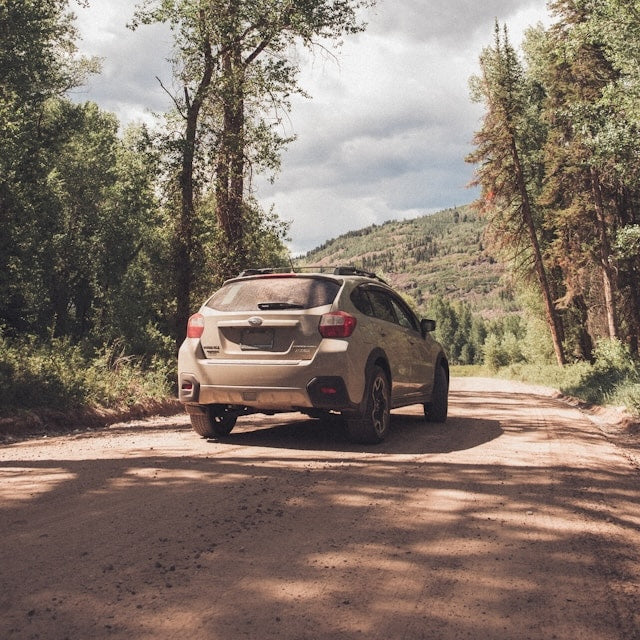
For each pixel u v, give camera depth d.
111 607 2.31
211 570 2.72
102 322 29.66
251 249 17.88
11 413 8.05
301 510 3.75
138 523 3.41
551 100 28.88
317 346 5.97
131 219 30.00
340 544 3.12
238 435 7.18
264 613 2.29
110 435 7.50
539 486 4.50
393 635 2.14
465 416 9.83
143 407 10.69
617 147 16.42
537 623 2.27
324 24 16.84
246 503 3.87
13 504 3.80
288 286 6.37
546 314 37.38
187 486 4.30
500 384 30.06
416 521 3.56
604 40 16.30
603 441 7.12
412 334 7.88
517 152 35.25
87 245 30.50
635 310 30.62
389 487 4.39
